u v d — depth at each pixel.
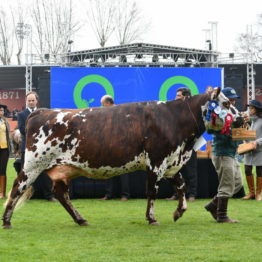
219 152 9.41
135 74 19.28
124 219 9.88
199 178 13.06
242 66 34.16
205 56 30.53
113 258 6.82
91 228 8.91
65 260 6.75
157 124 8.95
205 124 9.14
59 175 8.97
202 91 18.97
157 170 8.98
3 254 7.07
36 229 8.85
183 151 9.21
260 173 12.70
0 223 9.45
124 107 9.09
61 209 11.26
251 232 8.52
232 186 9.45
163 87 19.25
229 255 6.98
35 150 8.91
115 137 8.88
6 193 14.57
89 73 19.22
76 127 8.88
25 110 12.34
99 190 13.14
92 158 8.88
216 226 9.07
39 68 35.66
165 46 30.02
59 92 19.11
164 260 6.72
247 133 9.14
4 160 13.41
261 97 39.69
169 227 8.97
